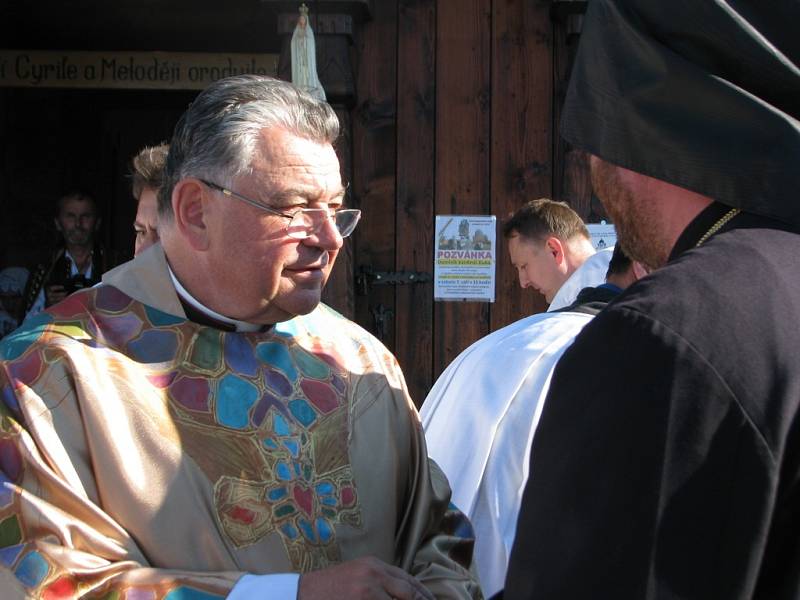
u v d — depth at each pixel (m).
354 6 3.47
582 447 1.04
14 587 1.27
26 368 1.40
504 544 1.99
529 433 2.05
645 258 1.29
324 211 1.49
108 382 1.41
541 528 1.06
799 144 1.10
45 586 1.26
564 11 3.61
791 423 0.98
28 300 4.58
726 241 1.11
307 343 1.65
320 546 1.47
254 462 1.46
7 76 4.61
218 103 1.46
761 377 0.99
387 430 1.63
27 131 5.35
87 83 4.62
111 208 5.46
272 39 4.54
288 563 1.43
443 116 3.69
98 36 4.53
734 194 1.14
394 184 3.68
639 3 1.24
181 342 1.50
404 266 3.69
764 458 0.97
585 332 1.11
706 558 0.97
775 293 1.04
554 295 2.97
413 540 1.59
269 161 1.44
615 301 1.11
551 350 2.14
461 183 3.69
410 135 3.68
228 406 1.47
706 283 1.05
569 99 1.33
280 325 1.65
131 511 1.37
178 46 4.59
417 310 3.70
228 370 1.51
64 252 4.55
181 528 1.38
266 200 1.44
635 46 1.23
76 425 1.38
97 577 1.29
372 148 3.68
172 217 1.52
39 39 4.59
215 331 1.53
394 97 3.68
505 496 2.02
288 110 1.47
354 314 3.61
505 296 3.69
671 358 1.00
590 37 1.30
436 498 1.65
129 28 4.47
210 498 1.41
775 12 1.20
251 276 1.47
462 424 2.11
